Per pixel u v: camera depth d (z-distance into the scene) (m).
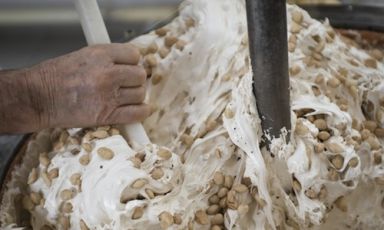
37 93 0.93
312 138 0.90
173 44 1.02
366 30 1.06
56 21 1.30
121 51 0.94
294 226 0.94
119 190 0.89
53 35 1.28
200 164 0.93
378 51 1.05
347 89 0.98
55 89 0.93
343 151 0.90
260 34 0.79
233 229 0.91
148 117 1.00
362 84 0.99
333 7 1.09
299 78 0.96
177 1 1.28
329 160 0.91
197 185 0.92
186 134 0.98
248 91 0.89
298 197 0.91
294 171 0.90
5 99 0.92
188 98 1.00
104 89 0.92
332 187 0.92
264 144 0.90
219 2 1.02
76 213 0.92
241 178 0.92
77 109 0.93
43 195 0.95
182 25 1.04
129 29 1.22
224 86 0.97
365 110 1.00
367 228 0.99
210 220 0.92
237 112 0.91
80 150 0.94
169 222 0.88
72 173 0.93
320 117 0.93
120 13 1.28
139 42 1.03
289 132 0.89
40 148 1.00
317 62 0.98
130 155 0.91
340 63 1.00
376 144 0.95
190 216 0.90
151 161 0.91
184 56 1.00
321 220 0.92
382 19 1.05
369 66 1.01
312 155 0.90
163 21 1.07
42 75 0.93
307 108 0.92
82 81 0.92
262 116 0.88
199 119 0.97
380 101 0.99
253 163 0.90
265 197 0.90
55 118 0.94
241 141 0.90
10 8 1.31
